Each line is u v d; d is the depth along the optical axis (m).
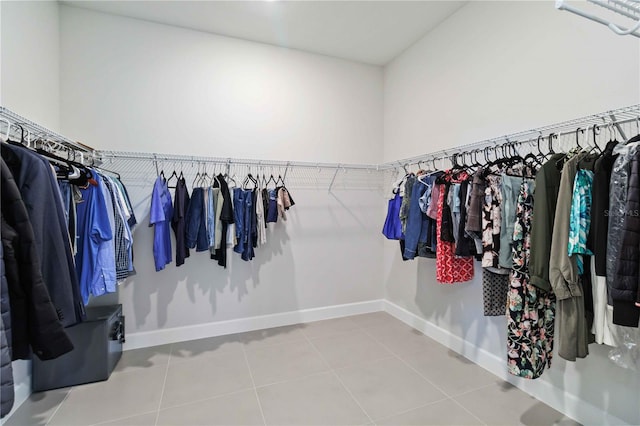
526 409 1.77
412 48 3.01
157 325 2.63
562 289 1.33
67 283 1.19
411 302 3.03
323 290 3.24
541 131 1.77
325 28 2.74
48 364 1.91
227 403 1.81
